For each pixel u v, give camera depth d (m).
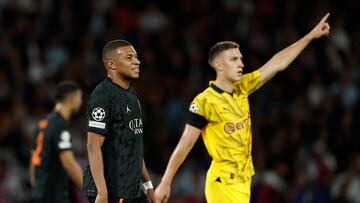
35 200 31.64
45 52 51.28
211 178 26.22
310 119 51.34
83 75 48.88
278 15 60.62
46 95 47.59
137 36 54.50
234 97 26.41
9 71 48.38
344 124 50.72
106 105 23.19
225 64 26.20
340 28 60.81
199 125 26.20
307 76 55.69
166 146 46.88
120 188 23.23
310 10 61.56
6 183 41.94
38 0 53.66
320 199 45.66
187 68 53.78
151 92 50.81
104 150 23.39
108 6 56.25
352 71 57.25
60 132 31.33
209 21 58.19
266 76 27.28
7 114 45.66
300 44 27.64
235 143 26.03
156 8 57.41
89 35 52.66
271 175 45.59
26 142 44.84
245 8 60.16
